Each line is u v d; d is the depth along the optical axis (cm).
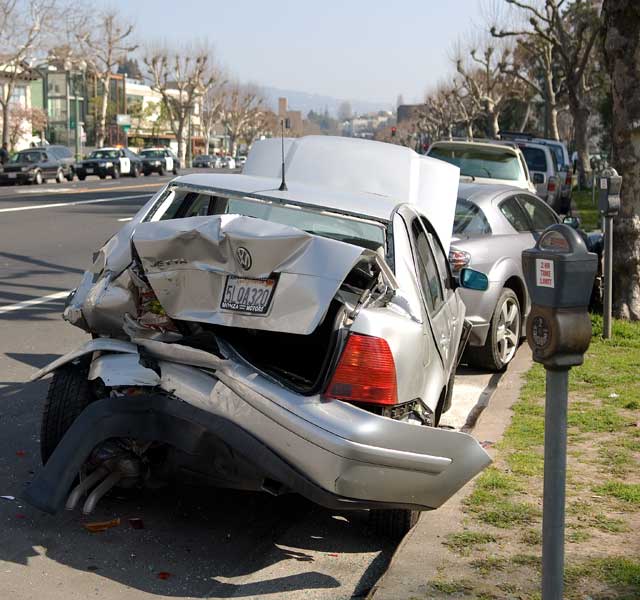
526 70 6900
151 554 473
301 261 439
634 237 1090
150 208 570
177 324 493
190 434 436
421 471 446
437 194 750
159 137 11625
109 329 517
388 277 476
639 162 1080
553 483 324
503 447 638
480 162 1644
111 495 542
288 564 473
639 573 432
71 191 3478
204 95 11269
